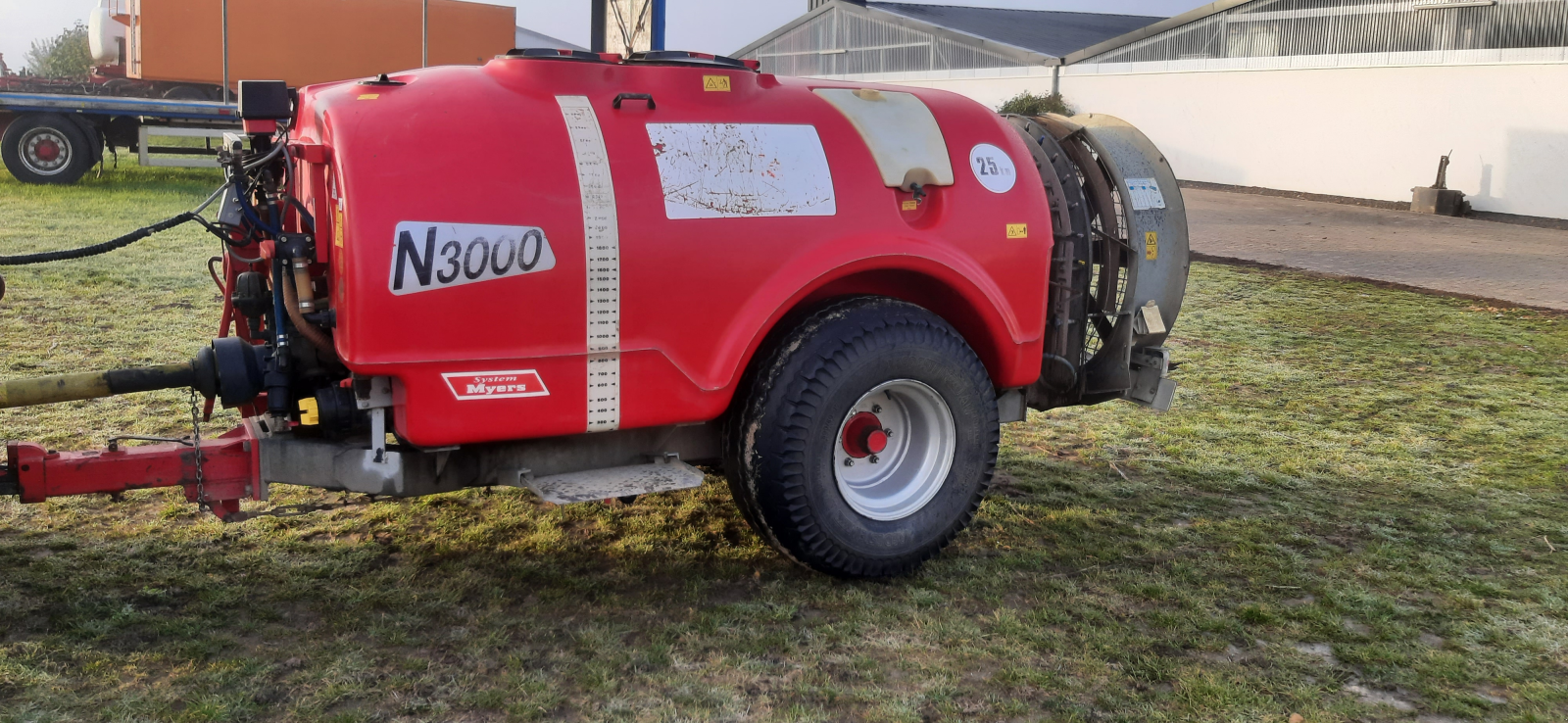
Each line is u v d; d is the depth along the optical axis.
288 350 3.26
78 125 16.05
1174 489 4.92
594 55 3.31
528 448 3.39
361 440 3.29
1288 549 4.20
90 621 3.17
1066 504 4.67
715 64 3.47
